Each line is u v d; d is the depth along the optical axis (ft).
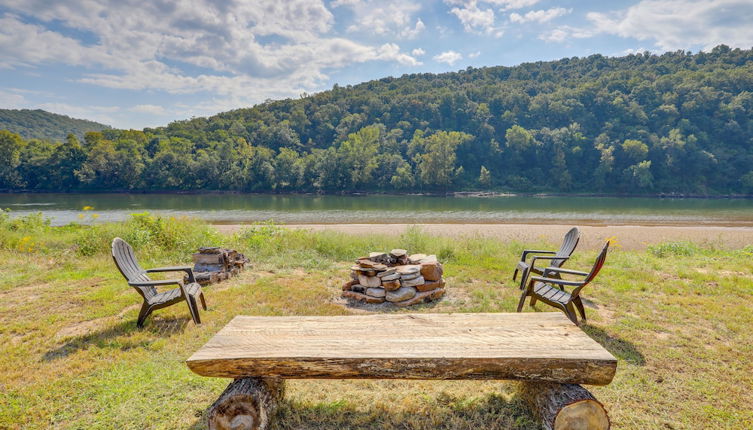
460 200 161.27
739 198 178.70
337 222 76.33
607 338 11.96
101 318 13.98
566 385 7.15
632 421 7.93
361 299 16.35
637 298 16.22
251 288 17.66
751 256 26.86
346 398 8.85
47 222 39.70
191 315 14.08
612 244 39.04
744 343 11.62
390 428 7.85
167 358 10.74
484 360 6.82
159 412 8.31
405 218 85.71
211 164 227.61
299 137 343.46
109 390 9.07
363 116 339.77
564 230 58.44
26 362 10.44
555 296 13.42
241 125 335.67
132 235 25.68
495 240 32.37
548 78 428.97
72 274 20.06
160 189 223.71
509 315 8.94
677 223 73.41
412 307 15.44
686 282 18.84
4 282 18.49
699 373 9.83
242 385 7.16
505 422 7.90
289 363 6.91
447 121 311.88
